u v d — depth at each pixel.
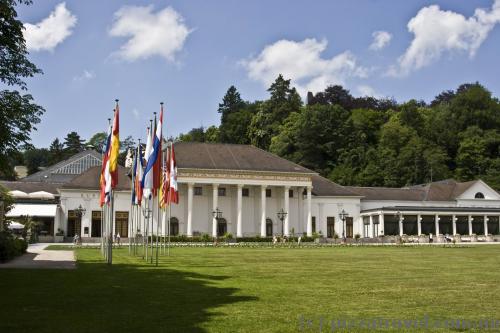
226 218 86.75
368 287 20.22
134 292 18.12
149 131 35.44
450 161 135.12
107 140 36.81
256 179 85.25
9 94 24.31
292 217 90.62
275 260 36.38
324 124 127.50
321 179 99.06
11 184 89.69
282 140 129.75
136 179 42.62
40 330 12.03
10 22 22.48
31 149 26.08
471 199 100.94
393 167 122.62
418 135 140.25
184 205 84.56
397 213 90.31
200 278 23.12
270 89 151.38
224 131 154.00
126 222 81.75
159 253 44.78
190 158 84.62
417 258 39.25
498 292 18.92
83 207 80.75
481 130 133.00
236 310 14.66
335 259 37.75
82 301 16.06
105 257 37.78
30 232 69.31
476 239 86.38
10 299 16.33
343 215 85.62
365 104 167.38
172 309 14.76
